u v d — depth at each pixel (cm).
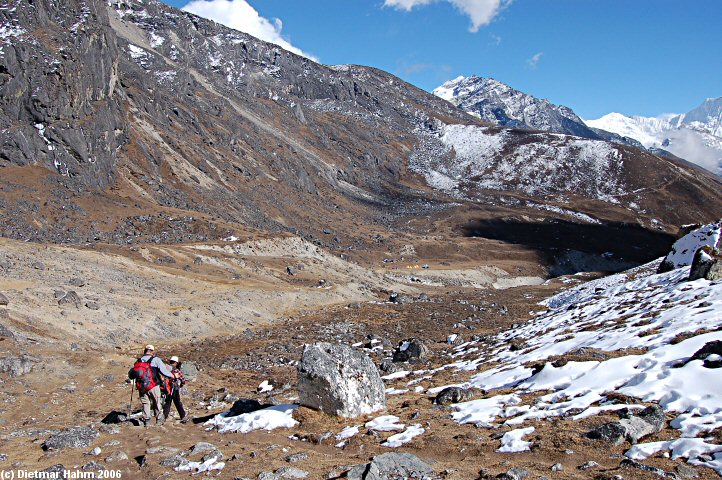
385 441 1244
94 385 1973
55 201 7662
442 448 1169
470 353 2880
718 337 1500
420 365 2719
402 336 4200
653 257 17025
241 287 5822
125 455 1151
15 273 3878
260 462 1091
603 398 1353
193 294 5059
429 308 6150
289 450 1193
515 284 12644
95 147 8988
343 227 14812
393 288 9075
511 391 1658
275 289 6172
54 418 1555
